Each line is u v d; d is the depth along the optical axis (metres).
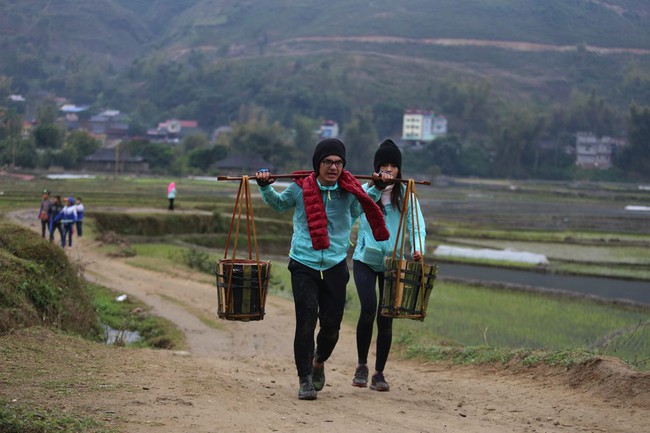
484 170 123.81
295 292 7.13
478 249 36.28
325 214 7.02
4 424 4.96
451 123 146.88
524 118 122.06
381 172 7.46
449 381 9.20
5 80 145.62
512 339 16.56
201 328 14.55
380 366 8.05
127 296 17.78
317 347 7.48
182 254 26.31
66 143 93.19
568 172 118.69
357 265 8.06
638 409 7.04
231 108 150.38
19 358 7.59
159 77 167.62
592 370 8.12
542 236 45.50
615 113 122.94
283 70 178.88
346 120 150.88
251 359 11.27
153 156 95.12
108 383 6.80
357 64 192.12
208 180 86.81
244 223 41.84
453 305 21.48
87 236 30.69
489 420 6.77
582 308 22.08
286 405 6.77
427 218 55.81
